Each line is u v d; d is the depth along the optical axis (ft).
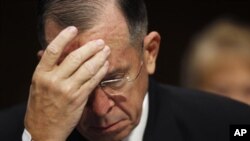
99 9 8.02
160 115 9.57
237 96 13.26
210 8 20.62
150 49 8.87
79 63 7.91
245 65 13.29
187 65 13.87
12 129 9.86
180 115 9.71
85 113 8.20
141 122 9.24
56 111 8.03
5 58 20.36
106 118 8.14
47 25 8.21
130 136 9.11
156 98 9.80
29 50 20.36
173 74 20.45
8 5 20.25
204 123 9.65
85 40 7.92
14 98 20.31
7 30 20.29
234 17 20.45
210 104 9.98
